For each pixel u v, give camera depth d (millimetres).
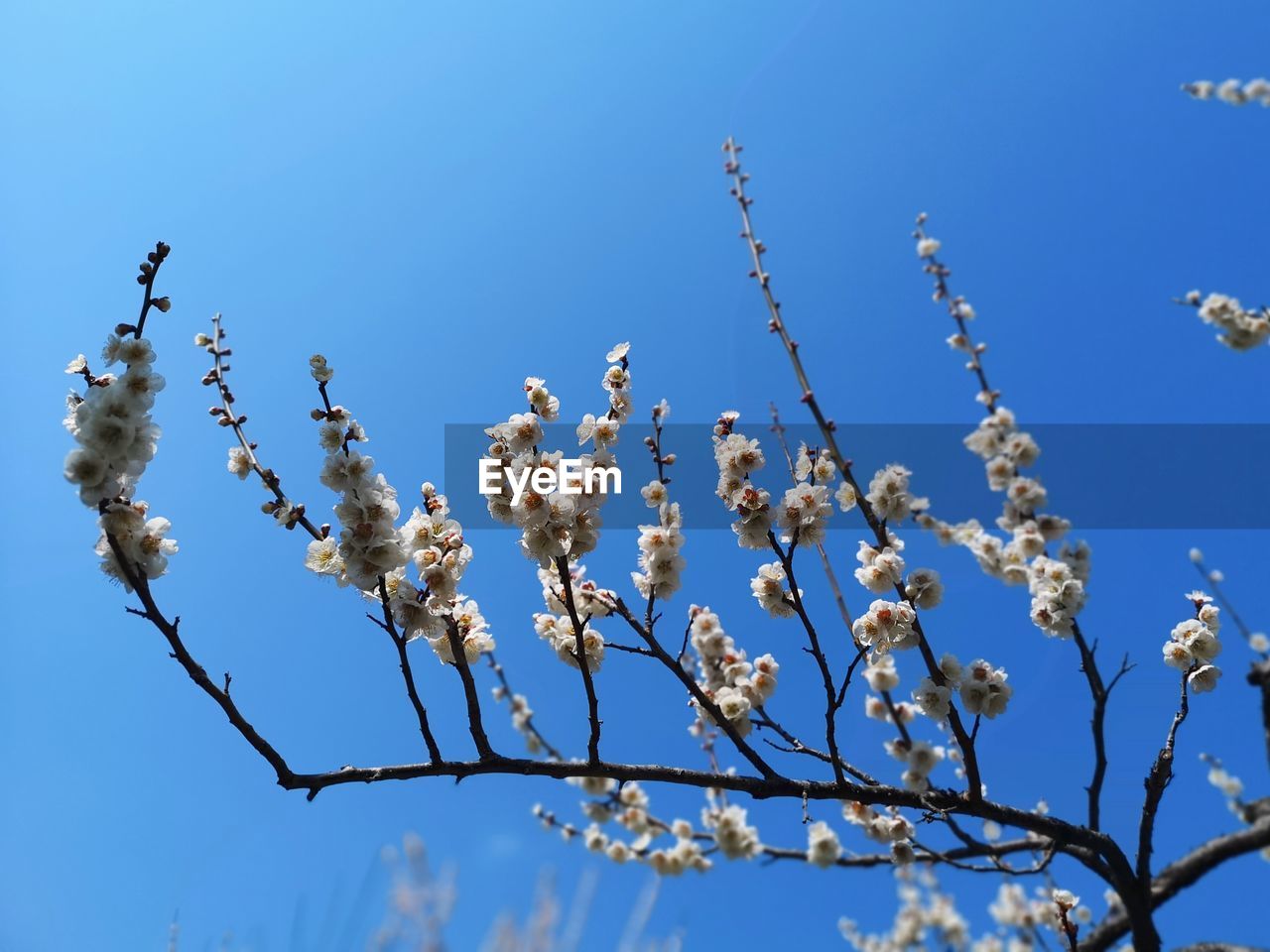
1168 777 3592
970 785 3537
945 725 4285
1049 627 3727
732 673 4043
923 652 3729
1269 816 3170
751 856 3777
